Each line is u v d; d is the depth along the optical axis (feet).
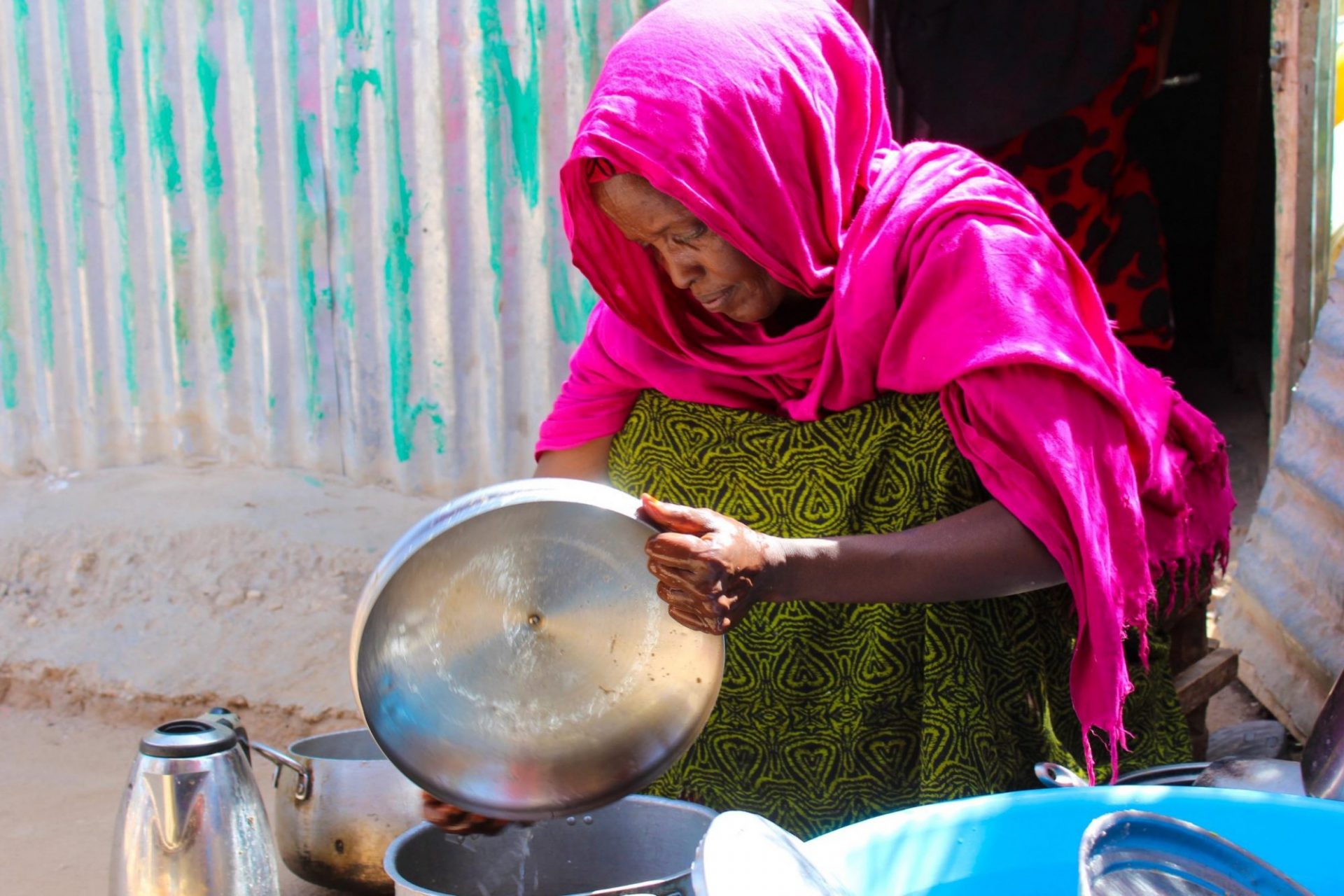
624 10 14.16
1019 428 5.42
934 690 6.00
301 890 9.07
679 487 6.46
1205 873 4.15
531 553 5.50
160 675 12.78
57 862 9.91
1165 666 7.02
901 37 15.79
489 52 14.40
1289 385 13.97
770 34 5.80
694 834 6.33
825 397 5.99
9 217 15.94
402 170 14.80
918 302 5.65
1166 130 24.71
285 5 14.85
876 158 6.22
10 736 12.44
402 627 5.34
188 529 14.37
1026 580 5.60
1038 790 4.79
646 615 5.59
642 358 6.46
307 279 15.29
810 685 6.25
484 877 6.59
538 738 5.59
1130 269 18.12
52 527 14.58
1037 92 15.60
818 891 4.04
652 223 5.70
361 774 8.21
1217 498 6.93
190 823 6.85
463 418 15.21
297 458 15.74
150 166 15.47
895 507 6.00
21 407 16.19
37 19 15.52
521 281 14.85
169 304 15.67
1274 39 13.61
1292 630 11.36
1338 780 5.52
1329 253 13.62
